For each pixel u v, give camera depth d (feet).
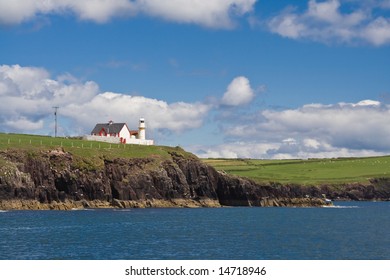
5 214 500.74
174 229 406.62
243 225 453.99
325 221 511.81
